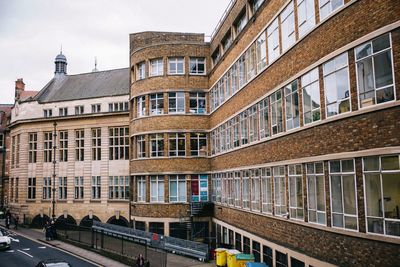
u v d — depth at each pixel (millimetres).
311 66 16328
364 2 13125
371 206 12773
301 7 17344
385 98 12305
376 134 12555
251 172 23922
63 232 36469
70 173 47312
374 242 12500
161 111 35531
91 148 46781
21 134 50938
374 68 12719
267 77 21297
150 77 35969
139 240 31953
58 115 49625
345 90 14094
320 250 15555
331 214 14836
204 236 33812
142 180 35906
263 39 22031
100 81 53000
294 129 17812
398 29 11820
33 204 48812
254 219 23234
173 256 27734
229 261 22609
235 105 27141
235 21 28141
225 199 29859
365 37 12977
